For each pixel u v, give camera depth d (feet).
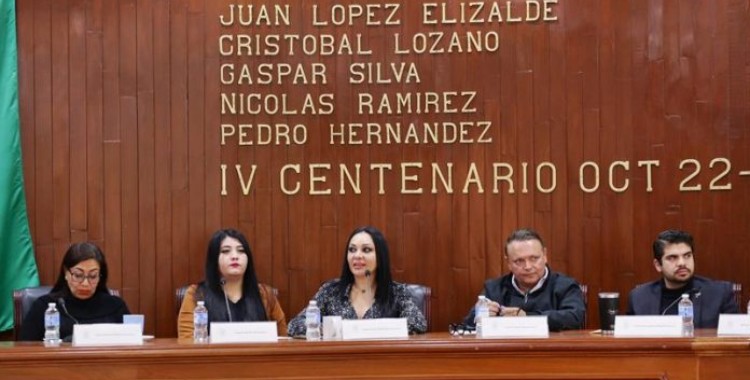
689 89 18.98
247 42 19.51
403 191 19.35
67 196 19.47
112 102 19.51
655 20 19.07
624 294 19.01
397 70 19.45
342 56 19.51
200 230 19.44
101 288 16.39
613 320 14.52
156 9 19.53
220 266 16.62
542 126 19.22
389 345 12.91
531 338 13.01
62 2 19.51
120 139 19.49
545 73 19.24
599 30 19.16
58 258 19.43
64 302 16.06
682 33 19.01
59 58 19.52
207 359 12.85
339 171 19.44
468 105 19.33
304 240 19.42
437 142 19.35
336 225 19.42
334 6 19.52
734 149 18.86
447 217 19.33
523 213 19.22
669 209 18.98
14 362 12.69
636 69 19.10
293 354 12.87
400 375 12.97
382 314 16.03
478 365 12.96
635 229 19.03
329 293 16.33
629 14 19.12
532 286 16.51
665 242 16.40
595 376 12.89
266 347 12.85
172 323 19.35
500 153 19.27
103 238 19.44
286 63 19.52
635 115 19.07
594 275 19.08
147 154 19.49
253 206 19.45
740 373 12.73
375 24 19.48
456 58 19.40
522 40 19.29
